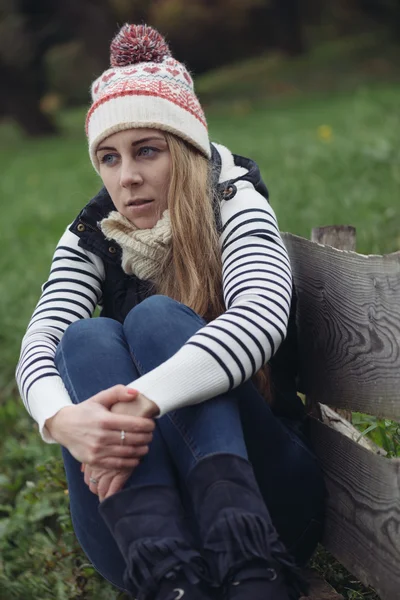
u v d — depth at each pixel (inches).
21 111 895.1
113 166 98.0
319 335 96.3
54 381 87.6
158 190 96.1
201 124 98.0
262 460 88.4
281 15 1060.5
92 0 935.0
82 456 80.4
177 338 84.6
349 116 473.4
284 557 74.3
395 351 80.3
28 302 231.5
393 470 80.5
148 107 94.6
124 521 77.0
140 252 95.5
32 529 131.0
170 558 73.6
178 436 80.7
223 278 91.6
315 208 229.0
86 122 101.0
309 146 347.9
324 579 94.6
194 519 80.5
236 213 93.6
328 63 957.2
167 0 1131.9
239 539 72.9
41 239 316.2
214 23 1126.4
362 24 1112.2
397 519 79.7
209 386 80.2
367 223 201.0
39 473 143.3
